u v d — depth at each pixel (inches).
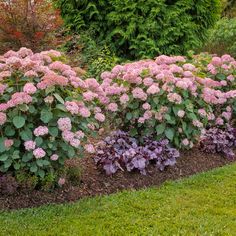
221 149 224.5
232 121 247.3
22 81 166.4
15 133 164.1
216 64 238.5
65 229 140.3
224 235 139.5
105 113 203.5
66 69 173.0
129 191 173.9
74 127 167.3
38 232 137.9
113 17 303.7
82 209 155.6
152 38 306.5
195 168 206.8
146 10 300.0
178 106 195.8
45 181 165.5
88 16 314.5
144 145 202.4
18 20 250.1
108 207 157.4
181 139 206.4
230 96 227.8
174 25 309.0
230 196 171.6
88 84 185.8
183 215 152.3
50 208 156.3
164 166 195.5
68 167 177.2
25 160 161.2
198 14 320.8
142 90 192.9
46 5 265.6
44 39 256.4
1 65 167.5
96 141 210.2
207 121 216.8
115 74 208.8
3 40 248.5
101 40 317.1
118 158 185.8
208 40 368.2
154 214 153.0
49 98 158.7
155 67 201.0
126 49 317.1
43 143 162.4
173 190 176.2
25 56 181.5
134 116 197.6
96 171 188.1
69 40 296.7
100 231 139.6
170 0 314.3
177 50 312.8
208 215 153.6
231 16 536.7
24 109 156.7
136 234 138.0
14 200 160.2
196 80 209.2
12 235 136.5
